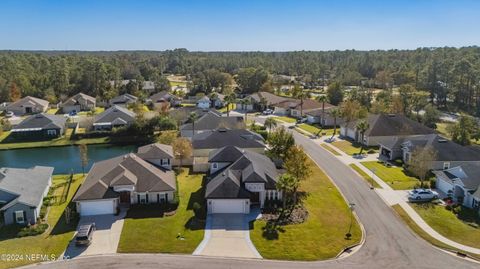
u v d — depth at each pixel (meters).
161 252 37.50
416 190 51.59
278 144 61.50
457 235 41.53
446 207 48.56
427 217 45.84
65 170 66.81
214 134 71.88
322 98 105.69
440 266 35.47
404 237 41.03
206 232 41.69
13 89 135.38
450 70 133.75
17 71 154.75
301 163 51.72
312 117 103.69
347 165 66.06
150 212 46.59
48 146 83.50
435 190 54.50
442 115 111.88
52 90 142.00
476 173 51.12
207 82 164.62
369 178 59.22
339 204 49.19
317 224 43.59
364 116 93.25
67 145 84.56
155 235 40.91
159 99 134.75
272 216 45.50
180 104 136.25
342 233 41.59
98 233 41.34
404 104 106.12
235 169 52.00
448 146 64.06
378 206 48.91
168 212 46.53
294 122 105.88
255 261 36.06
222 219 44.78
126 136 89.75
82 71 151.00
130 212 46.53
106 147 84.00
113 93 141.50
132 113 100.81
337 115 91.12
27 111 119.75
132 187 47.69
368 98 121.44
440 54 196.62
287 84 185.38
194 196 51.84
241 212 46.47
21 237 40.53
